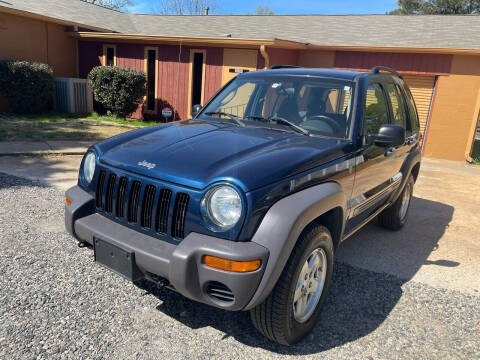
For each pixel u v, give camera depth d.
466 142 12.06
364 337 3.07
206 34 15.47
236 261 2.35
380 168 4.07
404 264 4.45
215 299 2.52
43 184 6.27
